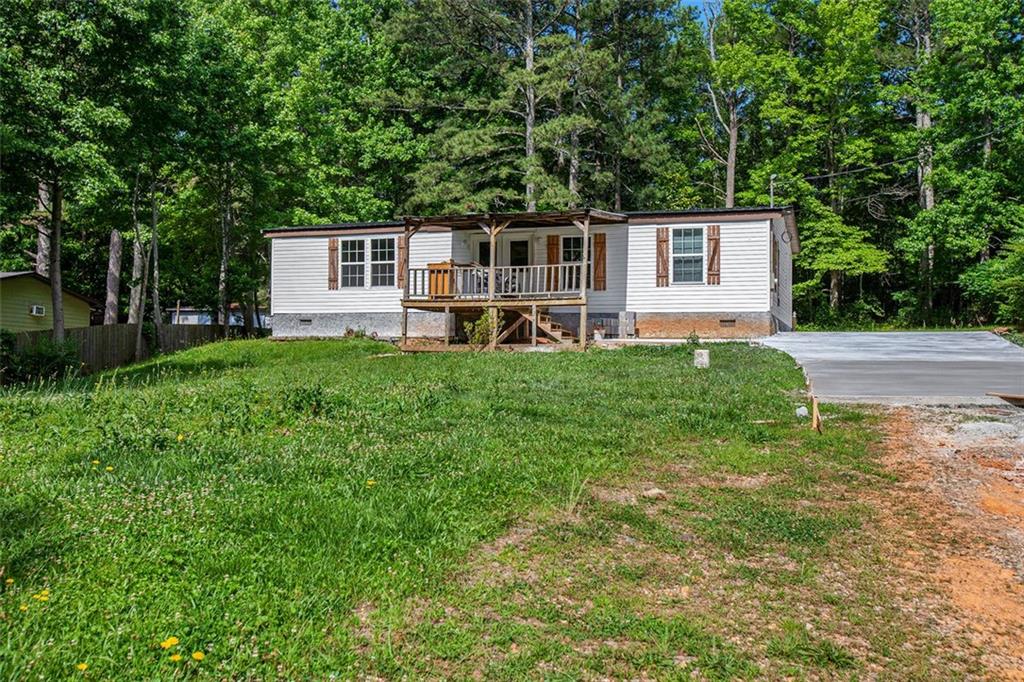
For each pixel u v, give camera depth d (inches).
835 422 343.0
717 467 272.2
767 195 1300.4
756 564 189.6
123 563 176.2
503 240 879.1
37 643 140.3
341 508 215.6
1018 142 1067.9
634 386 459.5
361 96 1282.0
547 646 148.9
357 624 156.6
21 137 721.0
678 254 810.2
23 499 218.7
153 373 722.8
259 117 1080.8
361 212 1223.5
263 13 1266.0
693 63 1379.2
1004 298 1064.2
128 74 805.2
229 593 165.3
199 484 236.2
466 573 182.1
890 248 1418.6
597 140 1346.0
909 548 199.2
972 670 145.2
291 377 540.4
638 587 175.8
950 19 1141.1
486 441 303.1
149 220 1128.8
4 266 1173.1
